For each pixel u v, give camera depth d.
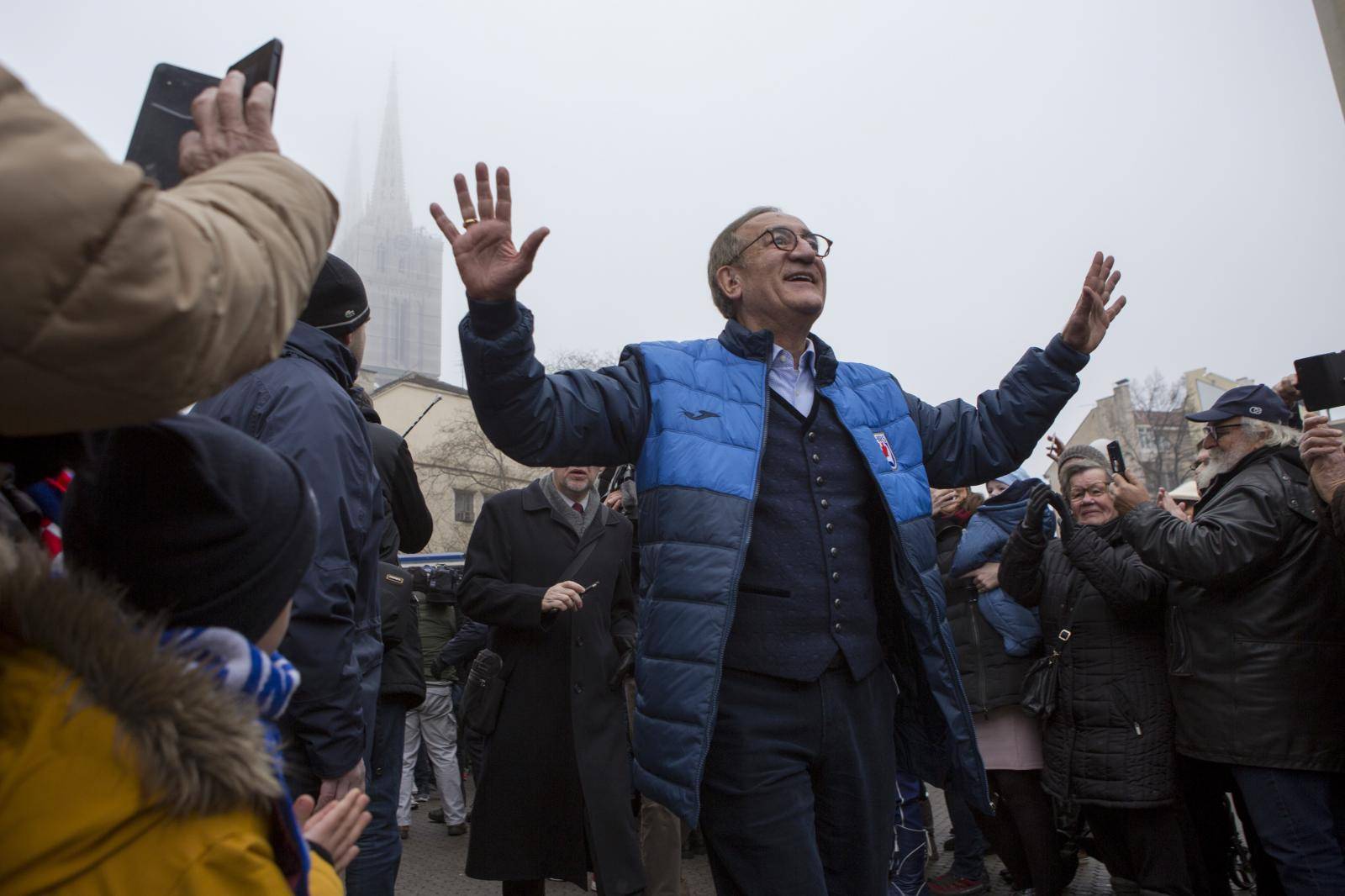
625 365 2.77
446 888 5.35
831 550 2.69
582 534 4.40
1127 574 4.10
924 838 4.57
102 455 1.05
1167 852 4.03
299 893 1.06
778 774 2.52
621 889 3.84
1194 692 3.78
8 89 0.74
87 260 0.75
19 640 0.94
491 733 4.05
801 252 2.91
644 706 2.51
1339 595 3.57
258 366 0.94
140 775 0.92
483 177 2.28
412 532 4.07
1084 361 3.05
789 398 2.86
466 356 2.33
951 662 2.74
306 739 2.11
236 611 1.08
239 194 0.95
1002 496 5.02
